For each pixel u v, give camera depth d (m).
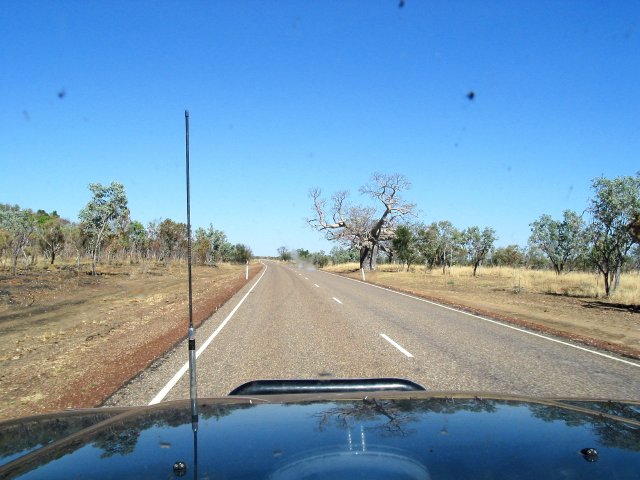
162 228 63.12
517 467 1.64
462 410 2.41
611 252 24.73
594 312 19.12
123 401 6.89
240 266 92.19
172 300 23.67
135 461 1.75
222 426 2.15
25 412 6.61
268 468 1.62
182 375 8.44
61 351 11.50
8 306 21.69
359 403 2.56
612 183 23.62
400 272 56.62
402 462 1.66
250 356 10.15
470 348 11.14
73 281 34.38
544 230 40.59
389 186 61.62
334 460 1.68
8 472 1.80
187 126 4.37
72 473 1.67
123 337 13.09
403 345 11.48
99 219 40.56
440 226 58.00
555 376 8.50
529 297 25.77
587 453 1.78
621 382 8.11
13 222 41.12
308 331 13.64
